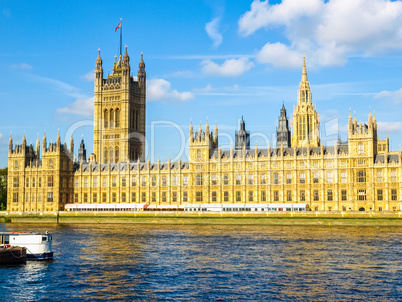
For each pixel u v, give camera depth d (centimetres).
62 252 13162
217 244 14650
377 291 9000
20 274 10375
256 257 12250
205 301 8500
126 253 12975
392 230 18825
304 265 11181
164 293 8956
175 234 17775
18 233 11981
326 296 8731
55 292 9044
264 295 8800
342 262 11494
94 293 8969
